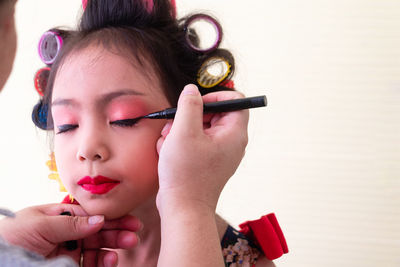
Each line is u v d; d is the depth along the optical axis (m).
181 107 0.43
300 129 1.20
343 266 1.19
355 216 1.19
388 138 1.19
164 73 0.52
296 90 1.20
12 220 0.49
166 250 0.40
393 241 1.19
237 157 0.45
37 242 0.49
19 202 1.19
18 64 1.18
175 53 0.56
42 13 1.18
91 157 0.47
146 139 0.48
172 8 0.60
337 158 1.19
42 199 1.20
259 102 0.46
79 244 0.53
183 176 0.42
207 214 0.42
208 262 0.40
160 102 0.51
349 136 1.19
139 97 0.49
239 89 1.10
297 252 1.19
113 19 0.55
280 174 1.20
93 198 0.49
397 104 1.18
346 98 1.19
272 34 1.20
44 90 0.61
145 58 0.51
